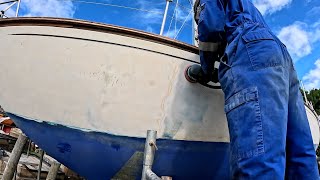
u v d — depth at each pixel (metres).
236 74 1.16
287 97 1.15
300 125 1.33
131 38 1.56
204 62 1.43
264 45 1.16
